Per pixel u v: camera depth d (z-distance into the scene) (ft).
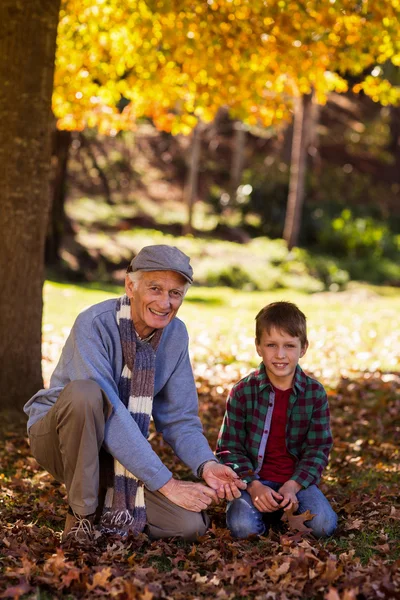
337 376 26.91
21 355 19.57
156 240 75.36
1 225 19.20
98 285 60.13
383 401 23.03
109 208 84.17
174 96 29.27
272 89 29.43
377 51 27.14
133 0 26.04
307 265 72.28
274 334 11.93
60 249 66.33
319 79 28.04
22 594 9.55
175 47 26.61
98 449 10.99
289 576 10.00
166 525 11.57
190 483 11.35
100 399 10.78
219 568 10.59
